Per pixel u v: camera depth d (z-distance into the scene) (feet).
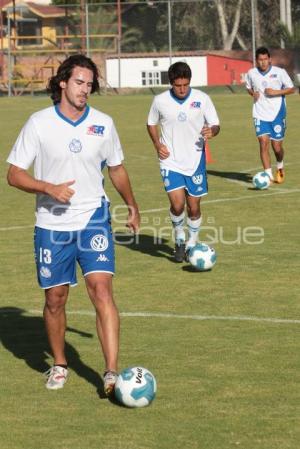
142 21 187.01
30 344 31.22
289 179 69.82
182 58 184.55
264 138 65.92
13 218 56.34
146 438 22.76
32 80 171.12
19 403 25.46
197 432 23.08
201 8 186.70
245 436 22.80
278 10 193.98
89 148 25.93
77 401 25.53
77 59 25.61
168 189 42.93
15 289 39.04
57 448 22.30
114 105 142.41
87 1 212.84
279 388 26.23
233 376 27.30
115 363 25.43
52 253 26.04
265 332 31.91
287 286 38.45
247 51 183.11
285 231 50.31
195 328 32.55
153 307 35.53
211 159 82.48
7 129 111.14
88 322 33.65
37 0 279.69
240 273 40.96
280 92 65.31
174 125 42.70
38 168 26.25
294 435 22.82
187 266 42.80
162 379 27.12
